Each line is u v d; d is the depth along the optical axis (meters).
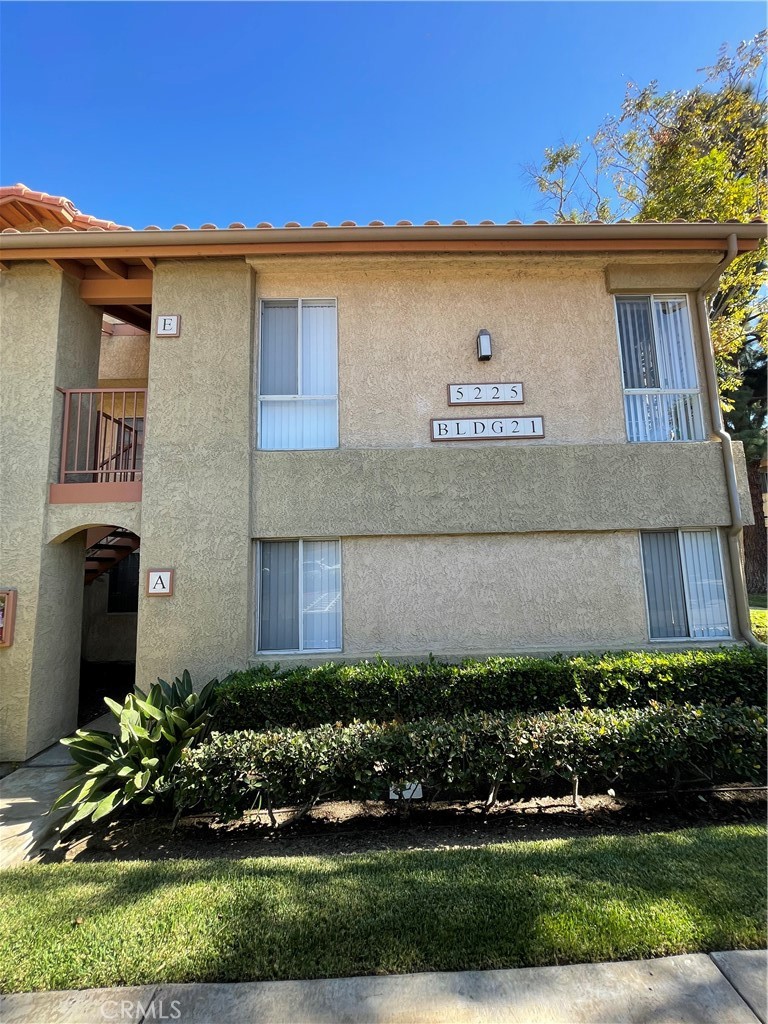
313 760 4.46
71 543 7.36
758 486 21.19
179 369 6.90
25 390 6.93
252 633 6.70
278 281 7.21
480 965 2.76
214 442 6.79
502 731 4.69
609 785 5.16
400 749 4.55
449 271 7.23
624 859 3.69
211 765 4.41
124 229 6.54
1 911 3.28
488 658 6.38
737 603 6.89
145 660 6.51
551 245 6.81
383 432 7.03
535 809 4.95
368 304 7.20
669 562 7.05
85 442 7.60
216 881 3.56
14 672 6.48
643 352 7.36
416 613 6.78
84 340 7.62
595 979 2.67
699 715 4.82
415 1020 2.46
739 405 22.14
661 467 6.99
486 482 6.89
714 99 13.91
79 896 3.41
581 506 6.90
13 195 7.28
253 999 2.60
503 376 7.15
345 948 2.88
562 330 7.24
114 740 5.05
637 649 6.71
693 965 2.74
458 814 4.89
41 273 7.09
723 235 6.77
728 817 4.76
